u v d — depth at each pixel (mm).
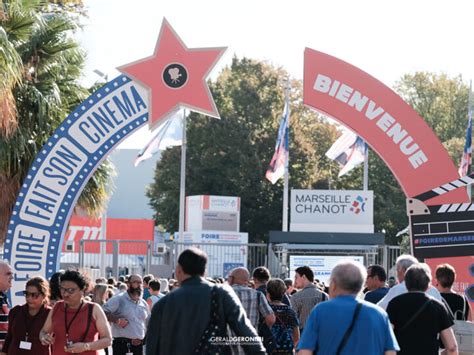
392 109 17562
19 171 22797
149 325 7902
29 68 22641
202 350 7711
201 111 17469
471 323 11125
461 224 15453
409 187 17547
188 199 49500
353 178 68125
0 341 11258
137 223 47781
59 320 9906
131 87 17500
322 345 7543
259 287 13805
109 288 19250
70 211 17359
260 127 61906
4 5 20172
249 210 60625
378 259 29547
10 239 17250
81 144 17391
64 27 23016
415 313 9102
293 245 28625
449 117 71562
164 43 17516
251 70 64250
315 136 70500
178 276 8000
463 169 39438
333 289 7820
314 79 17703
